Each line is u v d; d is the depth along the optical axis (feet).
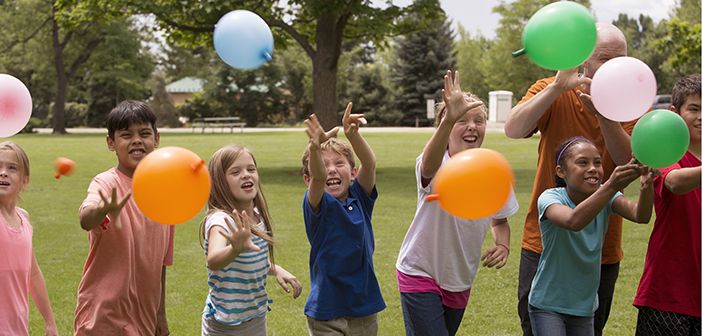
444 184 9.42
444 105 12.30
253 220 11.92
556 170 12.37
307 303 12.19
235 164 11.51
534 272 13.14
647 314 11.99
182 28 52.85
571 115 13.04
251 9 52.19
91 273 11.51
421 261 12.40
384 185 42.86
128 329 11.56
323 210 11.94
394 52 173.27
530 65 139.23
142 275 11.74
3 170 11.05
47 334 11.88
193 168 9.09
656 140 9.91
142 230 11.66
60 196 38.99
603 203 10.85
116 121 11.61
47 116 186.91
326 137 11.40
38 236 27.53
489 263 13.08
